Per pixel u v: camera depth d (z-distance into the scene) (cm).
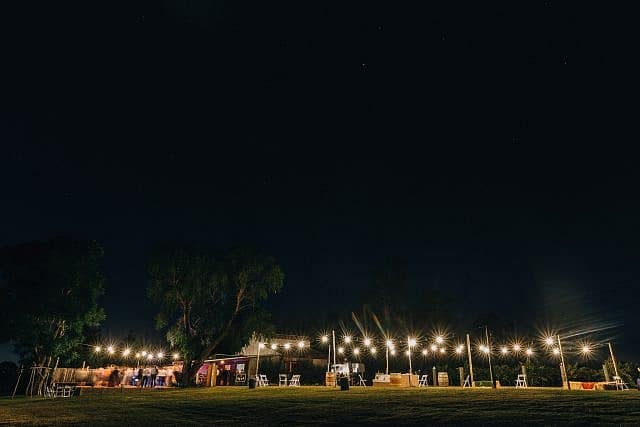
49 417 2044
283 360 5091
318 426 1573
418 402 2056
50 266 4222
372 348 4741
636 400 1869
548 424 1389
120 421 1861
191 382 4322
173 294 4288
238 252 4512
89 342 5872
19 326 4066
